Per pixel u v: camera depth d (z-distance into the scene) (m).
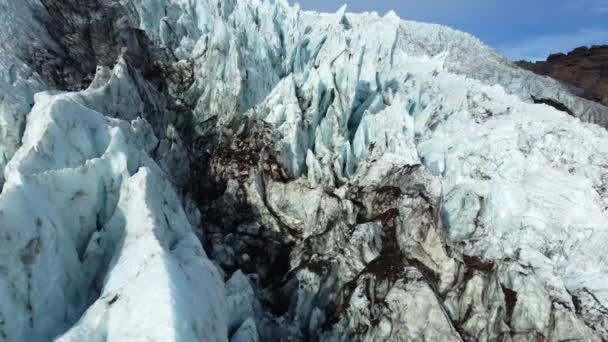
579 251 19.91
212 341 8.73
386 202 19.61
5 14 23.52
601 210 20.80
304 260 18.70
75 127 12.11
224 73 25.86
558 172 23.11
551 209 21.02
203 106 26.59
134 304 8.41
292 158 22.33
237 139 23.44
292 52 31.05
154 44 31.05
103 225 11.76
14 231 8.83
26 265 8.88
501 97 33.12
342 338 15.99
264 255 20.34
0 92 14.07
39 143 11.16
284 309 17.42
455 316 16.70
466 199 20.84
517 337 15.98
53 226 9.79
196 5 35.78
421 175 19.69
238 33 29.34
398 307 15.77
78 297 10.16
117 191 11.97
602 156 25.19
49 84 22.05
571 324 15.89
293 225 21.36
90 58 27.20
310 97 24.39
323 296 17.28
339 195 20.78
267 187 21.75
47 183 10.32
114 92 19.47
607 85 89.25
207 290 9.91
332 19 39.78
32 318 8.80
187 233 12.48
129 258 9.76
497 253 18.59
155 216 10.91
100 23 28.91
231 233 20.52
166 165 20.42
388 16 31.44
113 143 11.98
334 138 23.86
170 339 7.44
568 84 89.25
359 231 18.11
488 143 24.42
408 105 27.02
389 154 21.42
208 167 23.30
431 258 17.80
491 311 16.45
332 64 25.36
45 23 26.56
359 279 16.95
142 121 18.36
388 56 30.67
